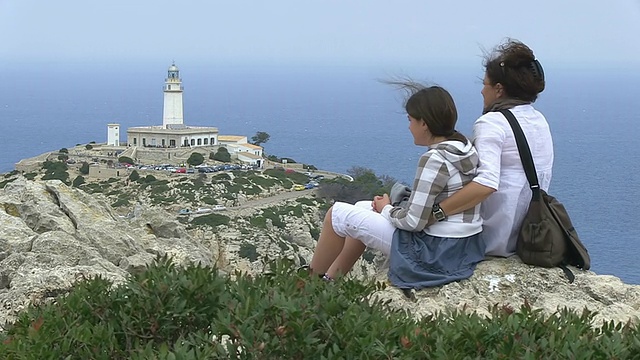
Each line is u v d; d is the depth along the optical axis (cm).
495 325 637
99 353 636
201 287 692
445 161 869
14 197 1419
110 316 696
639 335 629
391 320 635
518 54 916
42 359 605
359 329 611
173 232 1616
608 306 881
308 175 10044
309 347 593
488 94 945
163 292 688
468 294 873
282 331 592
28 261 1102
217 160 11719
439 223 888
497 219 919
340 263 919
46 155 11338
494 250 934
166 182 9288
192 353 573
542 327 646
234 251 4362
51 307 707
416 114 890
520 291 884
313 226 7138
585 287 905
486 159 884
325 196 8019
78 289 729
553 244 909
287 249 4847
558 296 886
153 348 660
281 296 634
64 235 1205
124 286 731
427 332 621
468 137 923
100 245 1295
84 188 9619
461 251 896
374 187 7406
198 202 8088
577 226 9825
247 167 11212
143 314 679
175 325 682
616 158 18738
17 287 991
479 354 602
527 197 918
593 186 13788
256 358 585
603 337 616
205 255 1465
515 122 902
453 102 893
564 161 17862
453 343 611
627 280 6731
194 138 12400
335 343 599
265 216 7012
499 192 912
